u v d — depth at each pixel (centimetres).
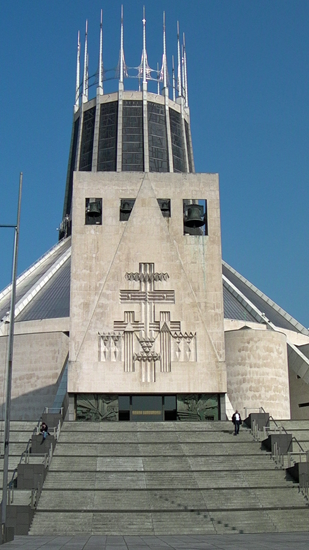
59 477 3766
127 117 11256
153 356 5181
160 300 5303
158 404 5200
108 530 3288
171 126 11525
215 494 3638
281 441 4188
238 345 6625
